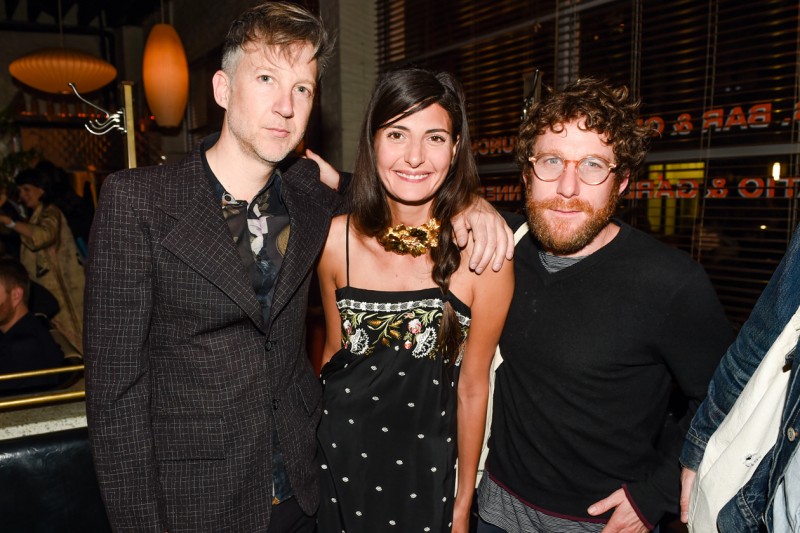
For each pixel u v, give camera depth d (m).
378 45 4.86
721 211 2.78
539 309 1.33
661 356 1.28
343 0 4.66
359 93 4.84
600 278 1.28
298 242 1.27
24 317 1.92
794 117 2.39
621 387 1.29
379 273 1.43
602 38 3.14
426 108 1.28
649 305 1.24
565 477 1.34
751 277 2.84
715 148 2.74
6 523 1.42
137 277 1.10
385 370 1.41
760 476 1.07
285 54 1.11
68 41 7.98
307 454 1.35
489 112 4.01
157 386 1.18
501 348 1.42
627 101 1.29
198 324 1.16
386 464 1.43
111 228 1.08
